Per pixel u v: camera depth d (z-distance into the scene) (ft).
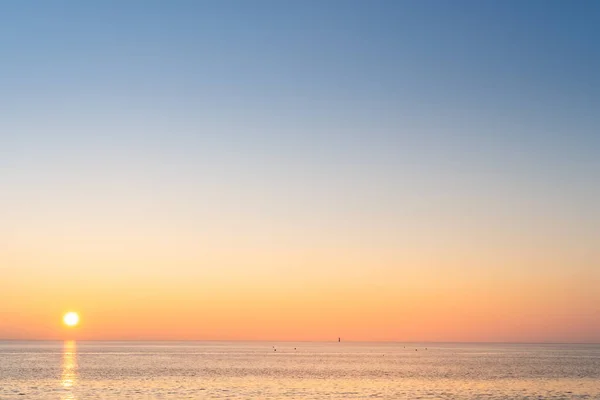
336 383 355.97
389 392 310.65
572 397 293.84
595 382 371.15
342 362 615.98
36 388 319.06
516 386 344.49
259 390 313.94
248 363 574.56
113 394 293.23
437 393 307.58
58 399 273.75
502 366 541.75
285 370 467.93
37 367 485.97
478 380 383.04
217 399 276.82
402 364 577.43
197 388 321.52
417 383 360.07
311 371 458.50
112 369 465.47
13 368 471.21
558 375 426.10
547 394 305.53
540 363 603.26
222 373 428.56
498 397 292.81
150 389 315.17
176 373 425.28
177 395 289.94
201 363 567.59
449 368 508.12
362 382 364.17
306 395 295.28
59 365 516.32
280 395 294.05
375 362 619.67
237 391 308.19
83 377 386.93
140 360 623.36
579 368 509.35
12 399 274.16
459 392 312.71
